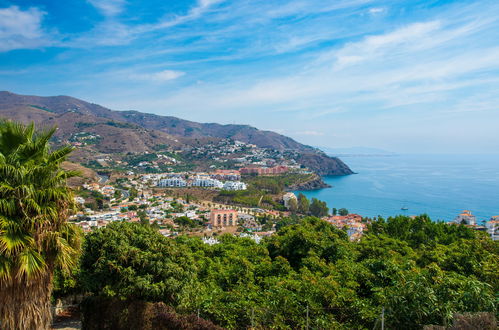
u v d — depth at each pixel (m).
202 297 12.73
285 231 23.88
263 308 11.62
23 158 8.73
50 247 8.65
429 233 28.02
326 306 11.70
